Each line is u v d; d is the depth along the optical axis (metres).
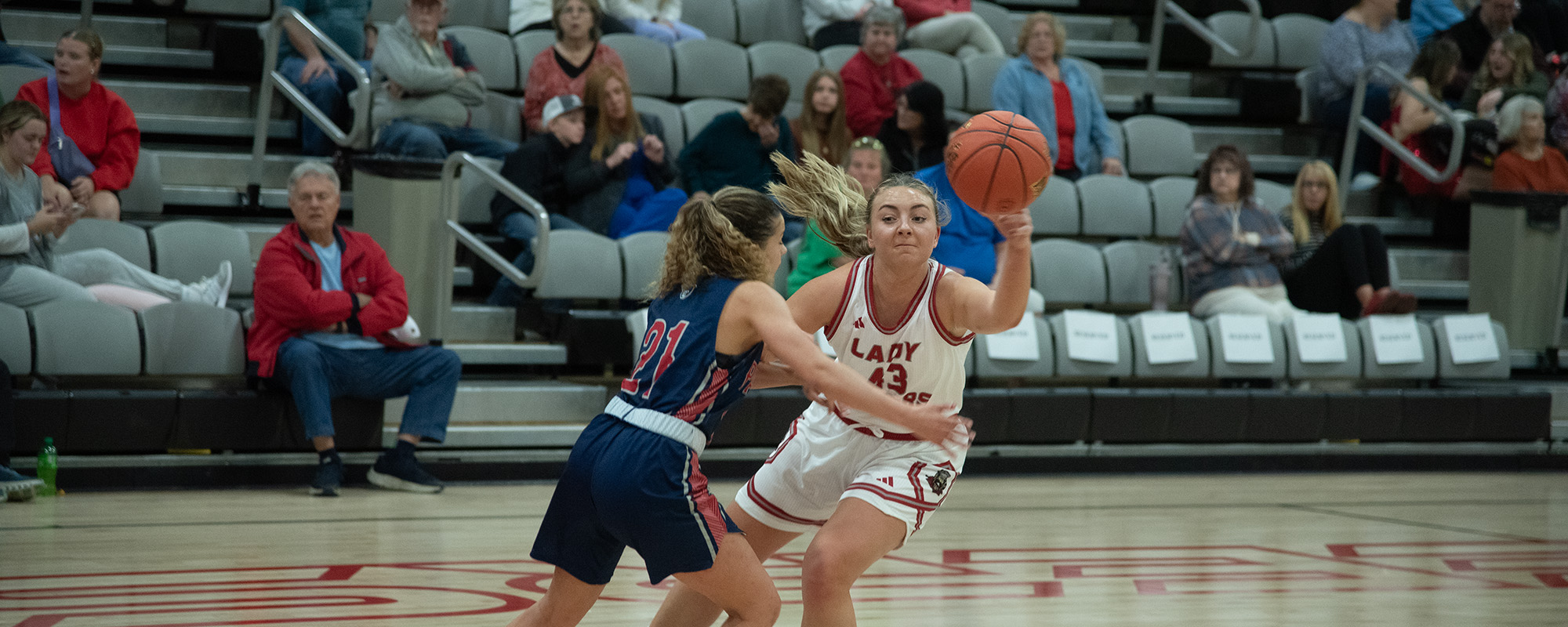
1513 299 11.94
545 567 6.06
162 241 9.16
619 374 10.03
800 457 4.28
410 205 9.25
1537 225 11.87
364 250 8.45
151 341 8.19
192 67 11.63
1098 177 11.98
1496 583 6.22
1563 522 8.09
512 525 7.14
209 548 6.35
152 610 5.09
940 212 4.21
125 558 6.05
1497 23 14.08
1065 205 11.80
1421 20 14.94
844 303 4.23
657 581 3.79
